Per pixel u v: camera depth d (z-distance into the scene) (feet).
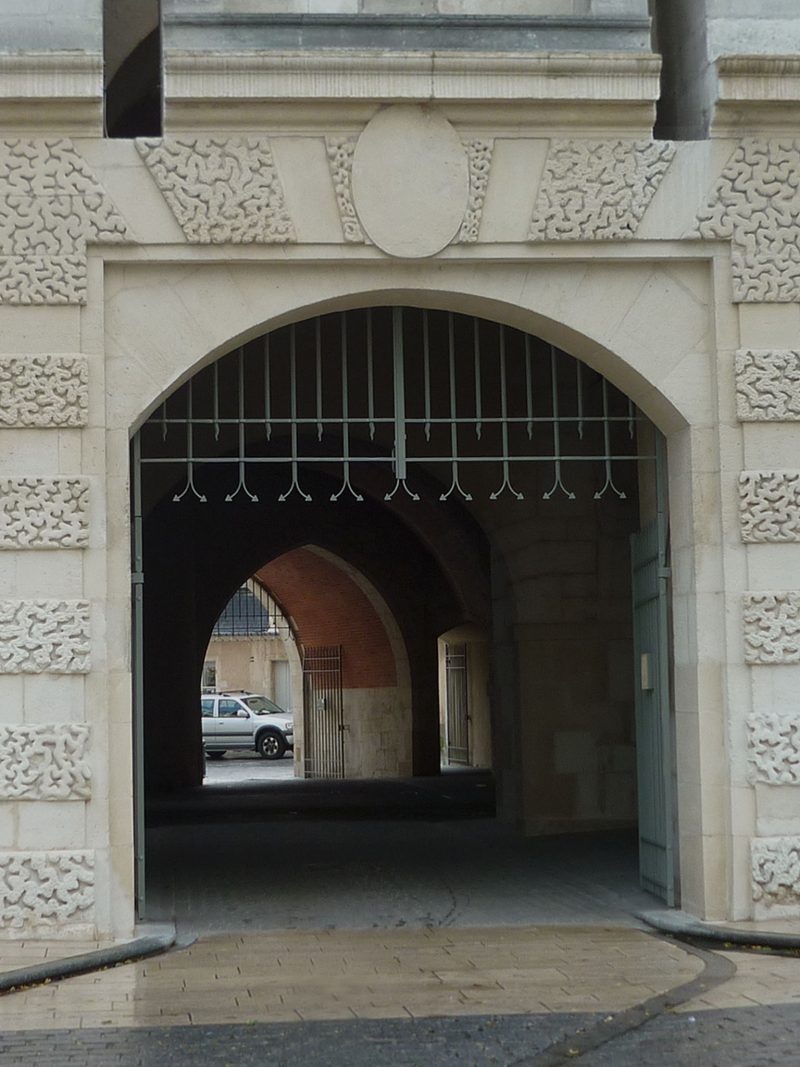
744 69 33.40
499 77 32.73
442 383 48.75
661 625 35.94
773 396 33.76
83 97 32.01
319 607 93.40
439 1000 26.66
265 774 98.27
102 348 32.48
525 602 50.57
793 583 33.73
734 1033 23.94
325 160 32.94
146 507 46.52
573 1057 22.74
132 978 28.91
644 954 30.66
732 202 33.81
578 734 50.49
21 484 31.94
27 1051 23.39
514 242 33.30
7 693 31.76
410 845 48.03
